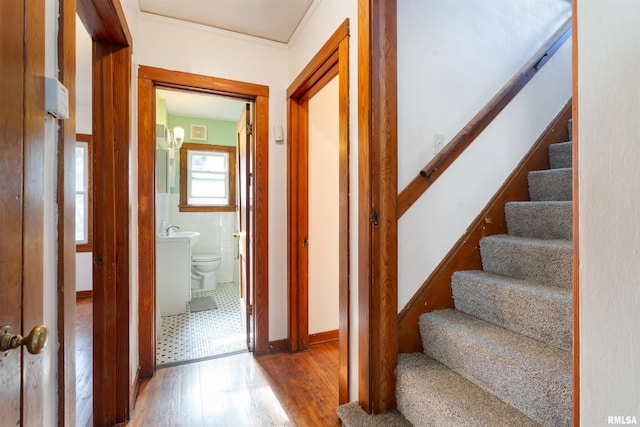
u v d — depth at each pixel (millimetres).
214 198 4793
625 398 518
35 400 668
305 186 2533
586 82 583
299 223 2508
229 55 2363
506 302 1411
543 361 1103
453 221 1706
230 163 4805
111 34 1517
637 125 501
